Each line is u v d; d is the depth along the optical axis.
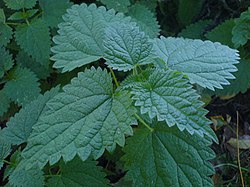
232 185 0.41
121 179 0.38
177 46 0.31
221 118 0.44
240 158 0.42
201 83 0.28
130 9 0.45
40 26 0.40
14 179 0.31
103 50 0.31
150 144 0.30
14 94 0.39
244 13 0.43
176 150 0.29
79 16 0.32
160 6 0.51
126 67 0.28
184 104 0.25
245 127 0.45
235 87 0.44
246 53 0.44
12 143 0.32
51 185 0.32
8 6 0.41
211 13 0.50
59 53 0.31
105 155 0.40
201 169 0.28
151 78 0.27
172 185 0.29
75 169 0.33
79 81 0.27
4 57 0.41
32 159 0.26
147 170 0.29
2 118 0.41
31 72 0.40
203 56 0.30
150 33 0.43
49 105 0.27
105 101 0.27
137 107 0.29
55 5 0.42
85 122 0.27
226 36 0.45
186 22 0.50
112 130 0.26
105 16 0.32
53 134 0.26
